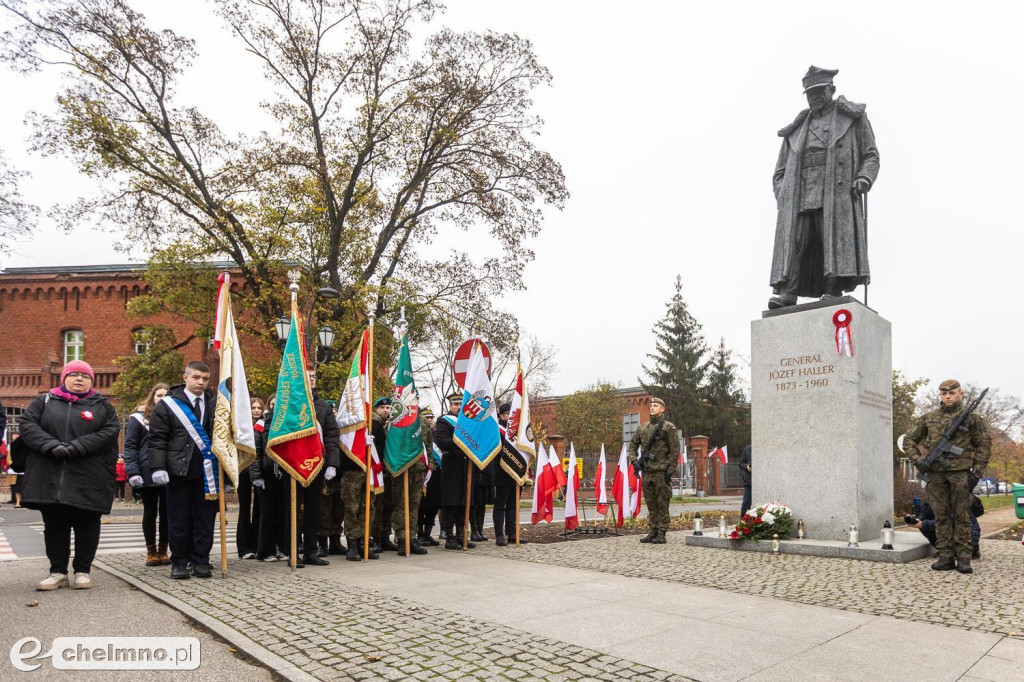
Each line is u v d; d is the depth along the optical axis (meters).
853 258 10.46
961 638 5.05
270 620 5.50
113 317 33.56
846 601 6.31
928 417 8.52
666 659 4.52
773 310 10.62
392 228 25.95
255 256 23.47
